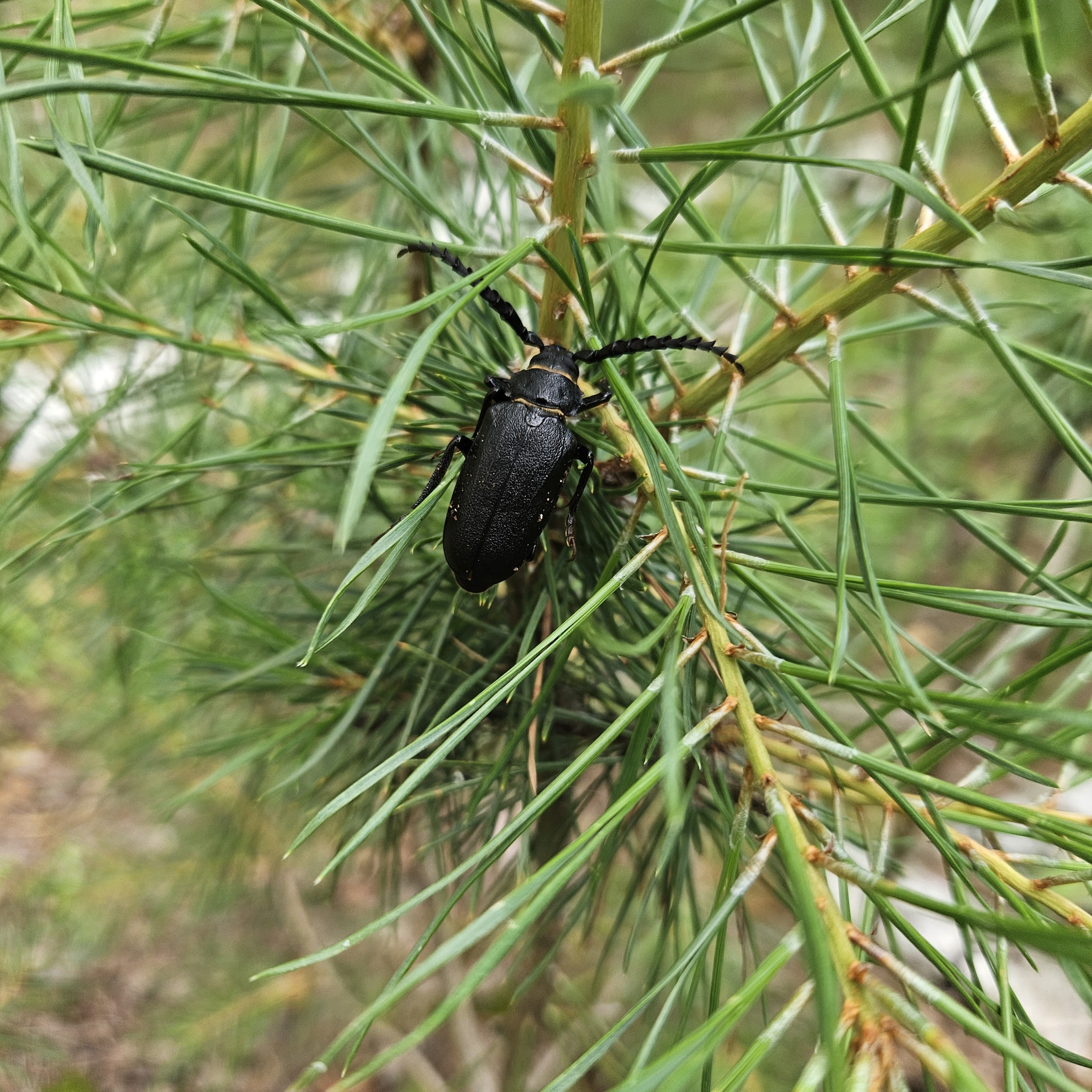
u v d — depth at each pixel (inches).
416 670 6.2
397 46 7.1
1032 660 7.9
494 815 5.5
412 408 6.1
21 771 13.1
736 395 4.8
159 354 6.5
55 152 3.8
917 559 11.9
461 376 5.4
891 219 3.6
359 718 6.7
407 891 11.6
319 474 8.0
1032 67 3.6
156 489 6.4
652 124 14.5
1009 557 4.3
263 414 8.4
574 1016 9.7
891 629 3.3
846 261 3.6
